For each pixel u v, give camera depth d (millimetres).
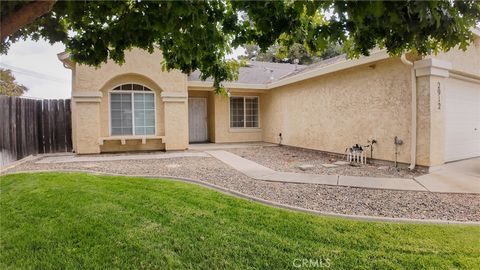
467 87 9734
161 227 4027
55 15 3000
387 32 2705
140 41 3449
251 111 17141
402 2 1995
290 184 6637
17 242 3648
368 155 9711
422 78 8000
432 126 7883
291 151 12961
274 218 4320
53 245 3580
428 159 7898
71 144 12344
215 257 3266
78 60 3562
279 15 3129
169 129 12812
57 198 5227
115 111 12336
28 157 10578
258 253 3332
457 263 3055
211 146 14836
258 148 14109
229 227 4004
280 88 15195
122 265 3148
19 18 2021
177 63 4297
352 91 10406
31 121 10930
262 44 3682
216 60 4441
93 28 3295
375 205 5086
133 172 8000
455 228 3979
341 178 7168
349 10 2025
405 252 3309
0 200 5266
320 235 3744
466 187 6254
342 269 3002
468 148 9773
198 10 2666
